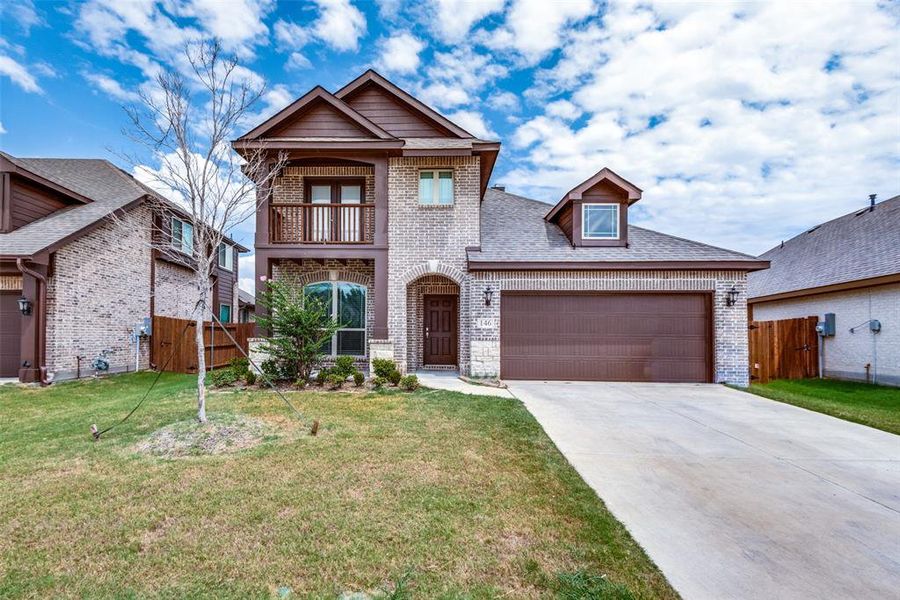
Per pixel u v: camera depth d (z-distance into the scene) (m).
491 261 10.15
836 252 14.21
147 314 13.26
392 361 9.10
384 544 3.04
